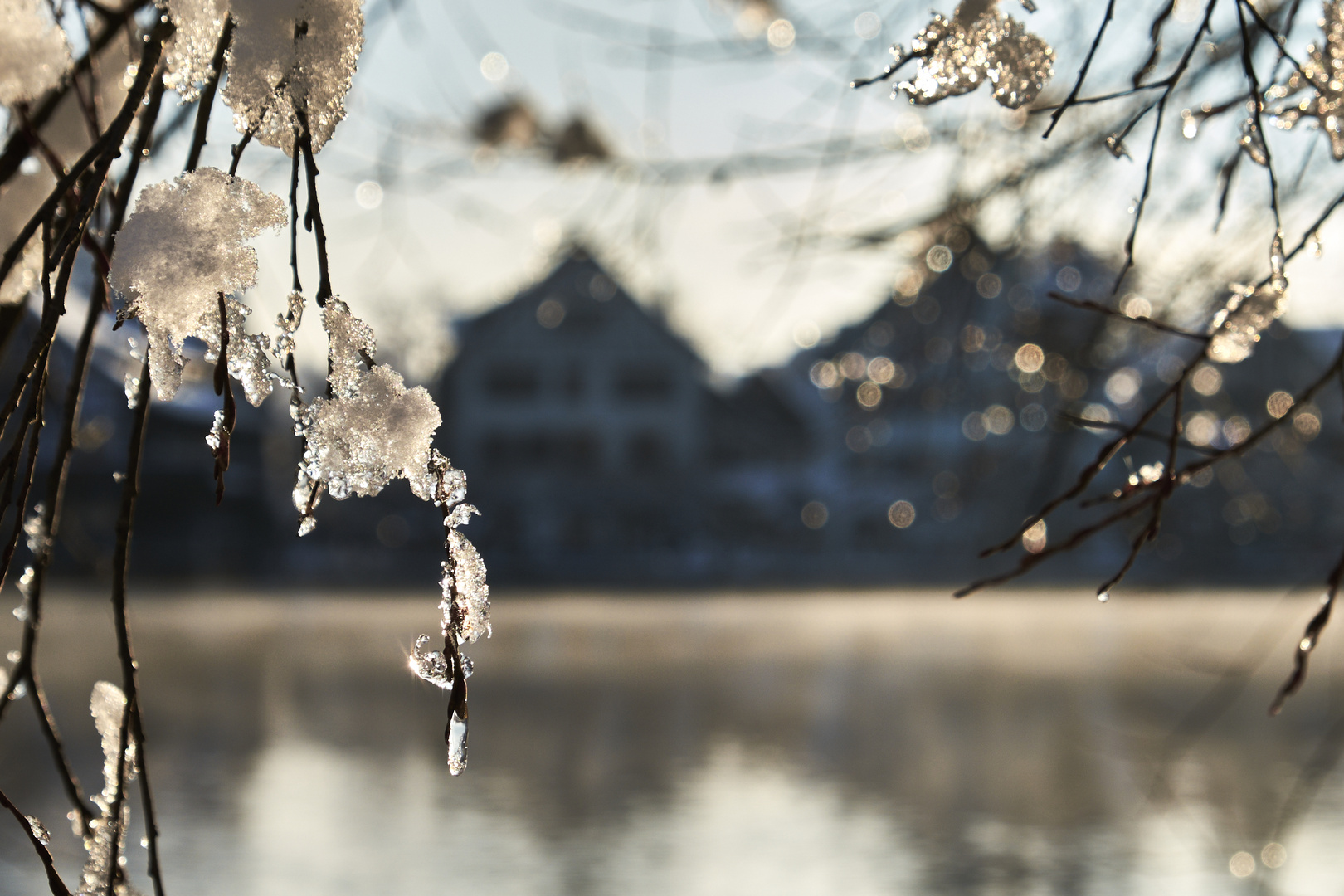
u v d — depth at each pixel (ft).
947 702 63.21
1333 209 4.99
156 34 3.42
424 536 162.40
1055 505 4.61
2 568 3.35
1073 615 121.19
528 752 49.96
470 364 163.12
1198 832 34.96
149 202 3.17
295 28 3.22
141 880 31.45
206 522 148.46
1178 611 117.39
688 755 49.57
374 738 52.65
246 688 67.62
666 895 31.12
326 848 35.01
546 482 163.22
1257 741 49.39
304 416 3.24
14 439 3.36
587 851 35.17
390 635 95.40
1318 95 4.59
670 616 117.19
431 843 35.88
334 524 157.69
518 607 125.18
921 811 39.75
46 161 3.84
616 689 68.90
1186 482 4.66
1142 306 10.77
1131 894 29.84
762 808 40.57
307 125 3.27
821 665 79.77
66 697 58.44
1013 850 34.76
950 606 129.39
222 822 37.78
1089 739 50.55
